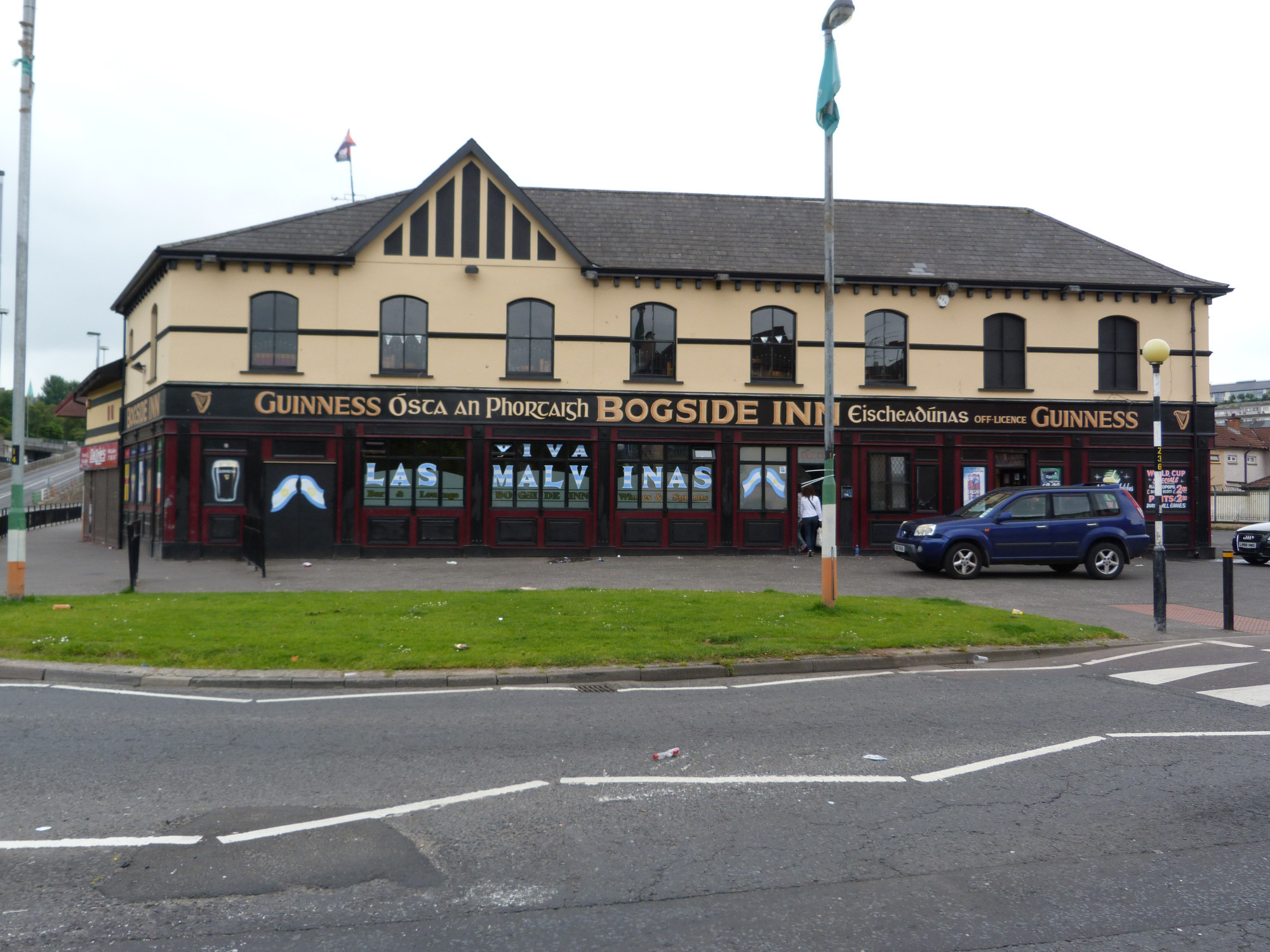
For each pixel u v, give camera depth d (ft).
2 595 47.16
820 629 38.27
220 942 12.94
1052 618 43.83
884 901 14.39
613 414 73.82
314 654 33.32
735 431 75.20
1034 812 18.44
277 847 16.35
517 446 73.05
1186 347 80.23
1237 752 22.75
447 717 26.22
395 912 13.88
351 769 21.06
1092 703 28.32
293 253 70.28
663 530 74.43
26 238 43.86
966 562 60.29
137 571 50.65
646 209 82.23
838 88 42.47
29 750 22.47
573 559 71.56
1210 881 15.20
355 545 70.85
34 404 398.21
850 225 83.71
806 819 17.95
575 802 18.81
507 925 13.48
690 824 17.61
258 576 59.31
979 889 14.85
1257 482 189.88
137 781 20.08
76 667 31.86
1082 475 78.43
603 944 12.94
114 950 12.71
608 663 32.96
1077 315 79.25
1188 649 38.09
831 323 43.16
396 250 72.28
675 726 25.25
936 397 77.25
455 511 72.18
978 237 84.33
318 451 71.05
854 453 76.43
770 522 75.61
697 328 75.36
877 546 76.43
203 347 69.87
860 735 24.35
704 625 38.70
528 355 73.72
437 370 72.33
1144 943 13.11
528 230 73.67
